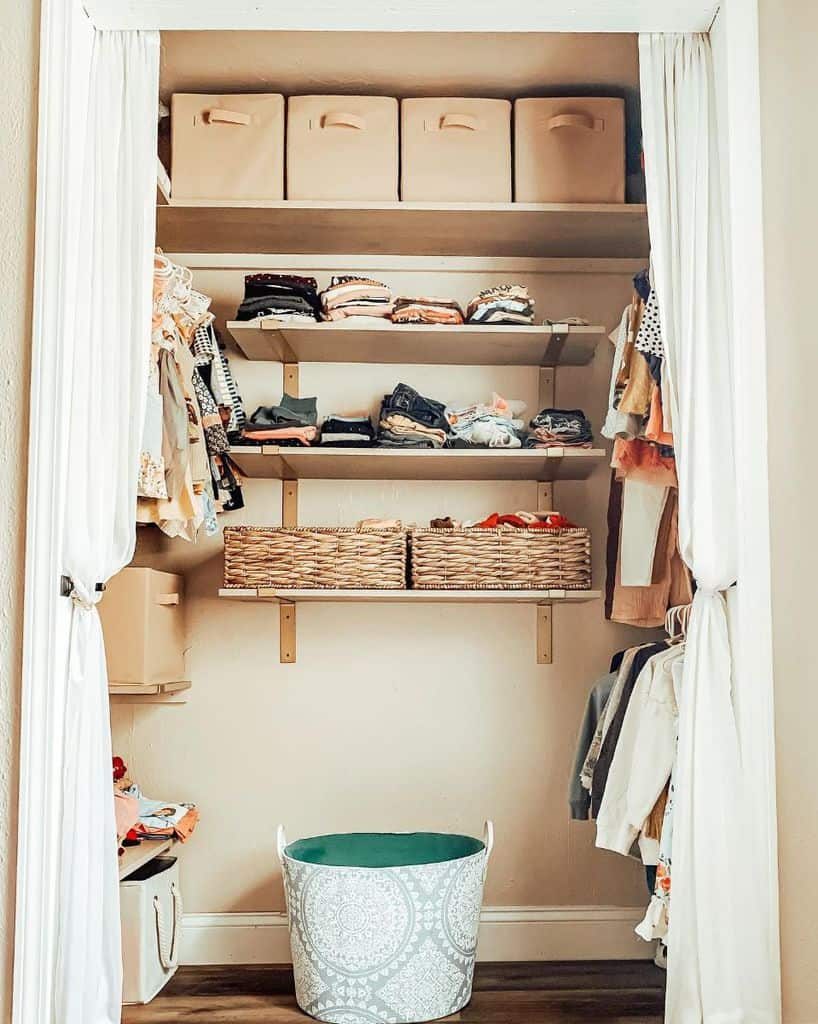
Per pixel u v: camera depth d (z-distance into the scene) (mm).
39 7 2383
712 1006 2207
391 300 3336
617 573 3346
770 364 2324
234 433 3270
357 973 2832
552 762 3502
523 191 3221
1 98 2367
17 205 2355
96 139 2471
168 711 3504
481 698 3518
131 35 2506
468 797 3490
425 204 3168
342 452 3195
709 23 2457
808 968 2176
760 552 2301
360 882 2836
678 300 2430
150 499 2846
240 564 3188
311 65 3168
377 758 3500
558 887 3459
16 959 2201
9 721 2277
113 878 2416
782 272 2299
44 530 2295
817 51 2203
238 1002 3016
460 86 3297
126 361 2445
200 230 3350
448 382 3611
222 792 3480
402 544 3215
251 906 3445
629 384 2867
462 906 2928
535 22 2457
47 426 2312
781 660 2271
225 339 3576
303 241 3451
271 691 3510
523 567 3195
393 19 2451
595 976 3238
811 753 2180
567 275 3623
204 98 3227
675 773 2404
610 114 3244
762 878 2256
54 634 2289
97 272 2441
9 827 2252
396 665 3521
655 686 2701
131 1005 2988
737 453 2314
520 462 3293
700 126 2461
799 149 2252
